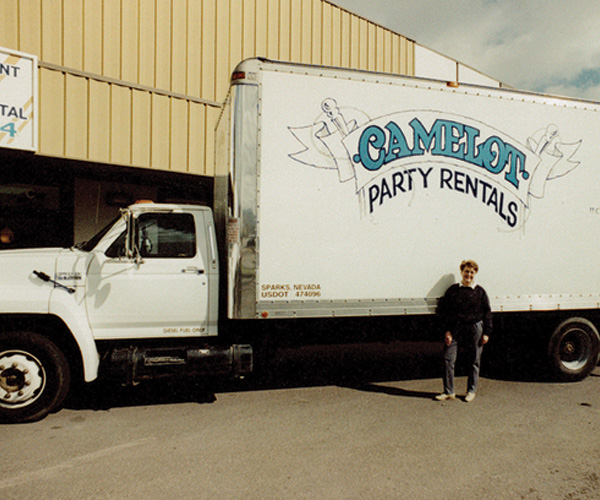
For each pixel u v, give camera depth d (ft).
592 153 18.70
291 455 11.85
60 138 25.49
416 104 16.40
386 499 9.71
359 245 15.74
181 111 29.68
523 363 20.03
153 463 11.35
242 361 15.17
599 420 14.64
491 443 12.73
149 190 33.53
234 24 31.81
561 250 18.19
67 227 30.35
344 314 15.62
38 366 14.20
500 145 17.38
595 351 19.31
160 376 14.67
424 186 16.48
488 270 17.26
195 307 15.52
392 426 13.98
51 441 12.66
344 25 37.55
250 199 14.67
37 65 24.26
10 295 13.87
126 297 14.90
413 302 16.35
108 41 26.99
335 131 15.48
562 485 10.39
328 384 18.58
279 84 14.98
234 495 9.84
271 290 14.90
